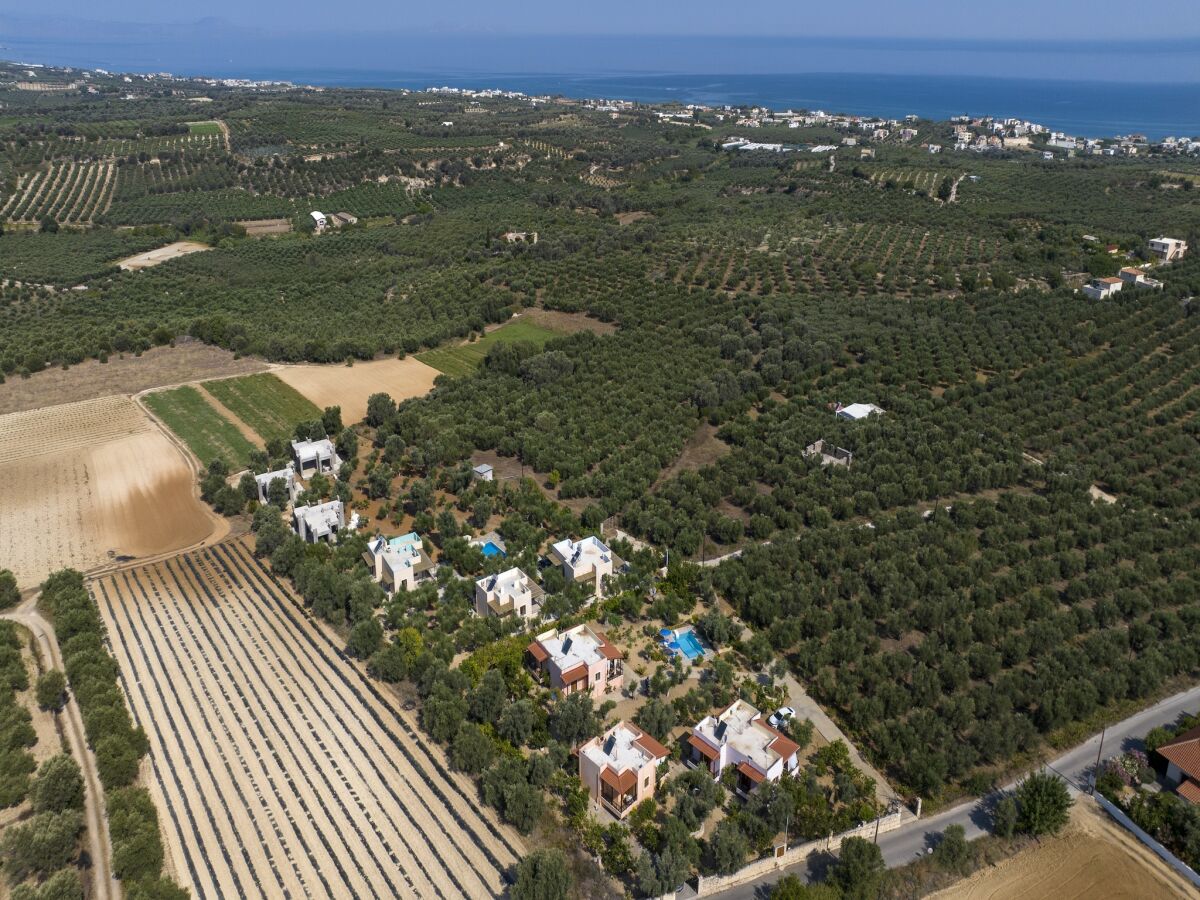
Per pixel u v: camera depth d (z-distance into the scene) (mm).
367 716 66250
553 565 83750
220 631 77000
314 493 98188
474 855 53906
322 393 129750
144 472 106750
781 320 146125
